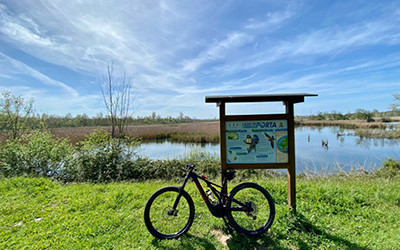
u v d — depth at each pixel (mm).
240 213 3412
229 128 3254
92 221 3209
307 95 3049
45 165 6855
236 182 6352
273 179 6980
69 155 6969
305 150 15273
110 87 8539
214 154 9469
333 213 3410
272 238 2750
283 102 3379
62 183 5750
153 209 3627
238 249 2545
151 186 5188
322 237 2715
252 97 3086
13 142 7094
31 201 4047
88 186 5047
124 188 4809
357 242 2596
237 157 3248
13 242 2707
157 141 21734
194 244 2648
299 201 3764
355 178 6770
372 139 20984
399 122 20062
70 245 2660
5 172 6566
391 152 13891
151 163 7816
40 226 3115
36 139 7273
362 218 3209
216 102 3377
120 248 2572
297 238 2719
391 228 2920
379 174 7270
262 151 3240
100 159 6965
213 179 6930
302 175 7938
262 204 3740
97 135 7484
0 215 3473
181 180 6969
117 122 8695
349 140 20562
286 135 3225
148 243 2680
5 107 8352
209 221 3164
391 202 3723
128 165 7250
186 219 3258
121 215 3400
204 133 23281
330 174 7711
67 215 3432
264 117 3227
